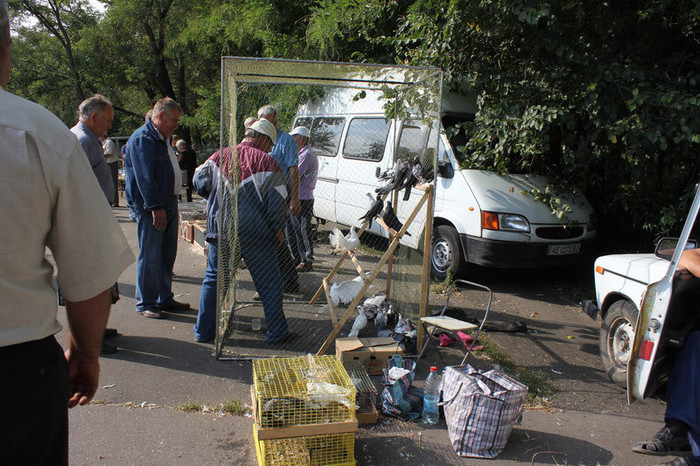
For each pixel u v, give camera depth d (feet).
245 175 13.85
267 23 39.99
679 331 10.50
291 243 20.16
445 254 21.57
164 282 16.99
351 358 13.28
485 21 19.76
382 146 23.11
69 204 4.42
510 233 19.66
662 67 19.63
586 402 12.70
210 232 14.34
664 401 12.96
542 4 18.11
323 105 25.50
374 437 10.62
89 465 9.25
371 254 25.31
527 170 21.89
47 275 4.54
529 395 12.82
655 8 19.47
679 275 10.32
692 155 18.49
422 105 16.14
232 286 16.47
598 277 14.53
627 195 21.84
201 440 10.21
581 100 19.31
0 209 3.98
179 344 14.58
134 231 30.07
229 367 13.41
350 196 25.12
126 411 11.04
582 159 20.47
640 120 17.78
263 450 9.09
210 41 54.03
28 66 83.20
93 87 86.89
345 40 32.55
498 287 21.99
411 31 23.82
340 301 17.70
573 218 20.56
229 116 13.64
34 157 4.12
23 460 4.48
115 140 65.92
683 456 10.41
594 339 16.84
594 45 20.43
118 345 14.28
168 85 80.18
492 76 20.53
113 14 72.90
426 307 14.51
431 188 13.99
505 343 16.11
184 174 40.55
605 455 10.43
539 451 10.46
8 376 4.21
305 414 9.14
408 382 11.73
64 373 4.78
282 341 14.93
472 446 10.19
